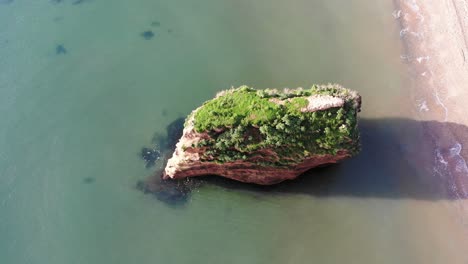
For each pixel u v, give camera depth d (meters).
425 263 33.59
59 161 38.22
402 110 40.59
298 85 41.88
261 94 32.72
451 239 34.56
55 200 36.34
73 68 43.47
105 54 44.44
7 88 42.16
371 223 35.00
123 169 37.81
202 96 41.62
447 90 41.59
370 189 36.31
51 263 33.69
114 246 34.47
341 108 31.98
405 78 42.41
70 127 39.97
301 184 36.25
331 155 33.38
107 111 40.94
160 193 36.44
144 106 41.16
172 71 43.22
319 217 35.22
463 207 36.00
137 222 35.44
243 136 31.86
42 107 41.16
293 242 34.31
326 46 44.47
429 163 37.91
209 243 34.50
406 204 35.81
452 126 39.72
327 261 33.53
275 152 32.72
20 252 34.03
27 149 38.81
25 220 35.41
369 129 39.41
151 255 34.09
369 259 33.62
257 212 35.41
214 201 35.91
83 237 34.81
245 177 35.50
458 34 44.53
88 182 37.28
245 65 43.47
